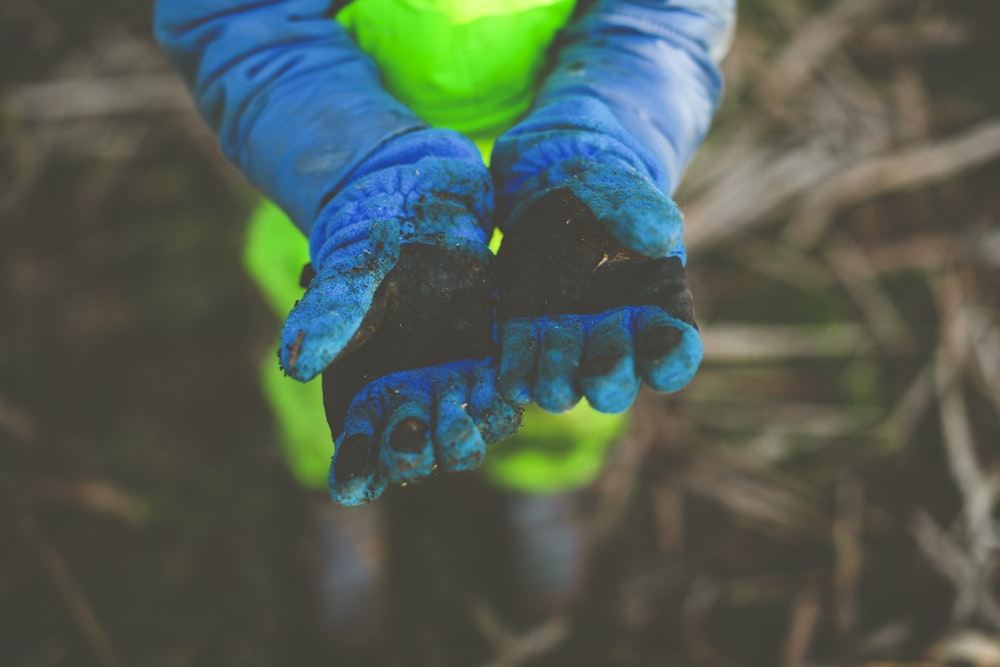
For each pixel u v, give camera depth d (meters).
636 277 0.61
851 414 1.25
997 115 1.43
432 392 0.60
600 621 1.14
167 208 1.43
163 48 0.75
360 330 0.59
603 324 0.59
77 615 1.12
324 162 0.69
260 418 1.26
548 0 0.74
